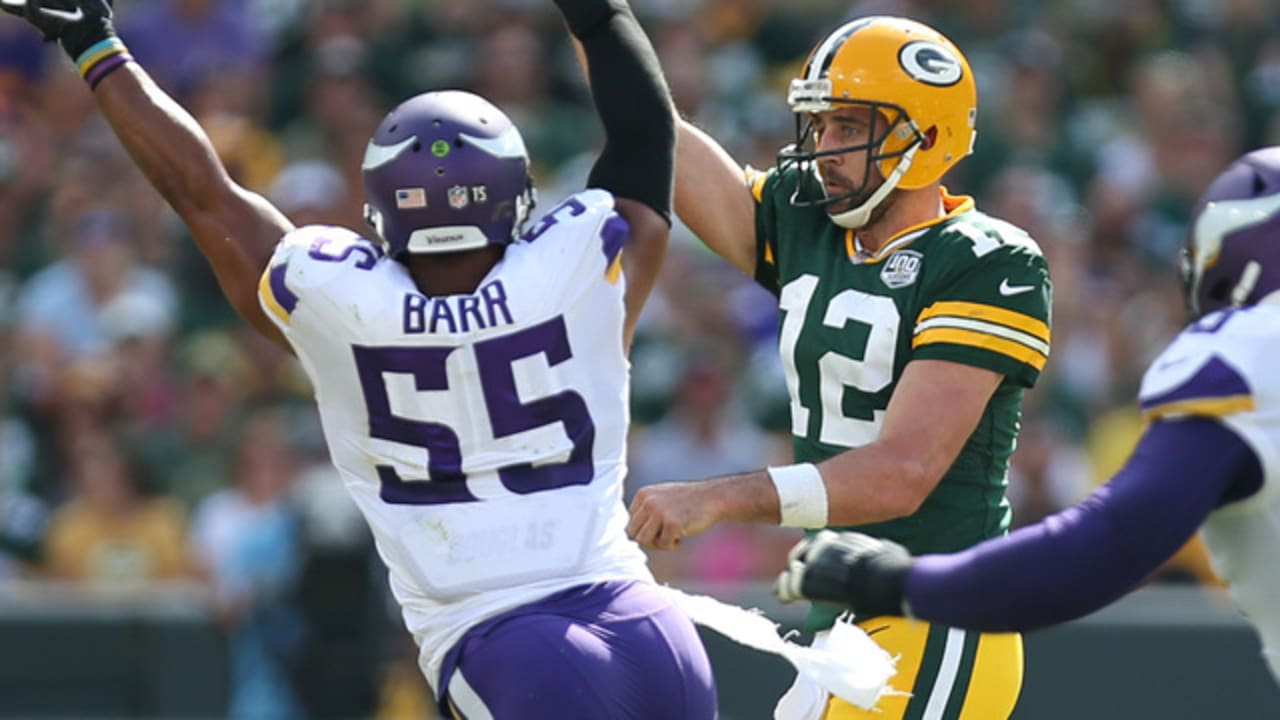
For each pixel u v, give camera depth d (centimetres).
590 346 1430
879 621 1709
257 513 3578
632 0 4638
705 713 1429
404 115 1448
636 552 1450
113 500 3769
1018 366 1645
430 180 1415
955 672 1697
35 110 4809
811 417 1745
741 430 3747
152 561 3731
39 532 3806
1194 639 3148
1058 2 5084
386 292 1412
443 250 1425
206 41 4850
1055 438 3800
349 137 4497
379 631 3272
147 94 1525
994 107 4619
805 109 1698
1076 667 3158
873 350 1684
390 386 1409
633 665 1388
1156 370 1320
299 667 3288
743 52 4881
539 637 1379
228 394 3978
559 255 1425
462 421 1410
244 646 3384
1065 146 4591
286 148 4581
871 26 1700
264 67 4809
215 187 1503
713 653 3138
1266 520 1318
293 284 1420
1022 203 4166
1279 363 1295
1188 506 1274
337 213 4334
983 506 1720
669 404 3844
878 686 1520
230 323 4266
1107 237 4356
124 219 4409
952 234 1677
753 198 1820
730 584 3422
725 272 4112
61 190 4519
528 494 1412
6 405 4078
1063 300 4038
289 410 3988
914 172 1688
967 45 4934
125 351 4050
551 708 1366
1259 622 1374
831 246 1744
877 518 1591
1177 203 4528
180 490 3825
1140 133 4712
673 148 1527
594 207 1447
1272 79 4988
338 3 4775
